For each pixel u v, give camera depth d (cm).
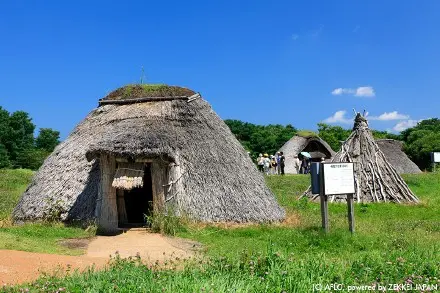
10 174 3078
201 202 1329
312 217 1474
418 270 717
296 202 1867
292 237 1110
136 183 1259
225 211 1334
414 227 1293
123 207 1385
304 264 727
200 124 1502
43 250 1005
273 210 1425
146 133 1323
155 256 982
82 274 729
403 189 1975
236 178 1413
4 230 1205
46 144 6844
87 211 1334
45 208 1360
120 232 1268
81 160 1429
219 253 935
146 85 1653
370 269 713
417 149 5625
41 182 1441
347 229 1177
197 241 1143
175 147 1339
